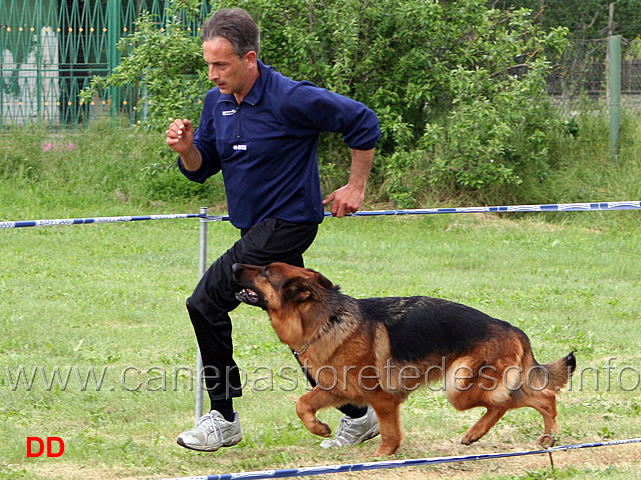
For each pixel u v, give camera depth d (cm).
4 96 2225
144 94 2234
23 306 1055
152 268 1335
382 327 588
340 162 1922
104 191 1958
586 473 570
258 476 484
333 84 1795
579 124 2041
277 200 564
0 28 2217
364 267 1367
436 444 650
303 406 589
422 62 1817
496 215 1850
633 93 2053
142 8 2284
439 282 1262
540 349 911
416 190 1831
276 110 545
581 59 2075
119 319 1024
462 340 590
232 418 603
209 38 536
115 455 599
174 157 1902
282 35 1823
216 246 1526
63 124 2242
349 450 634
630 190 1833
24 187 1934
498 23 2030
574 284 1280
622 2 3209
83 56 2305
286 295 568
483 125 1775
